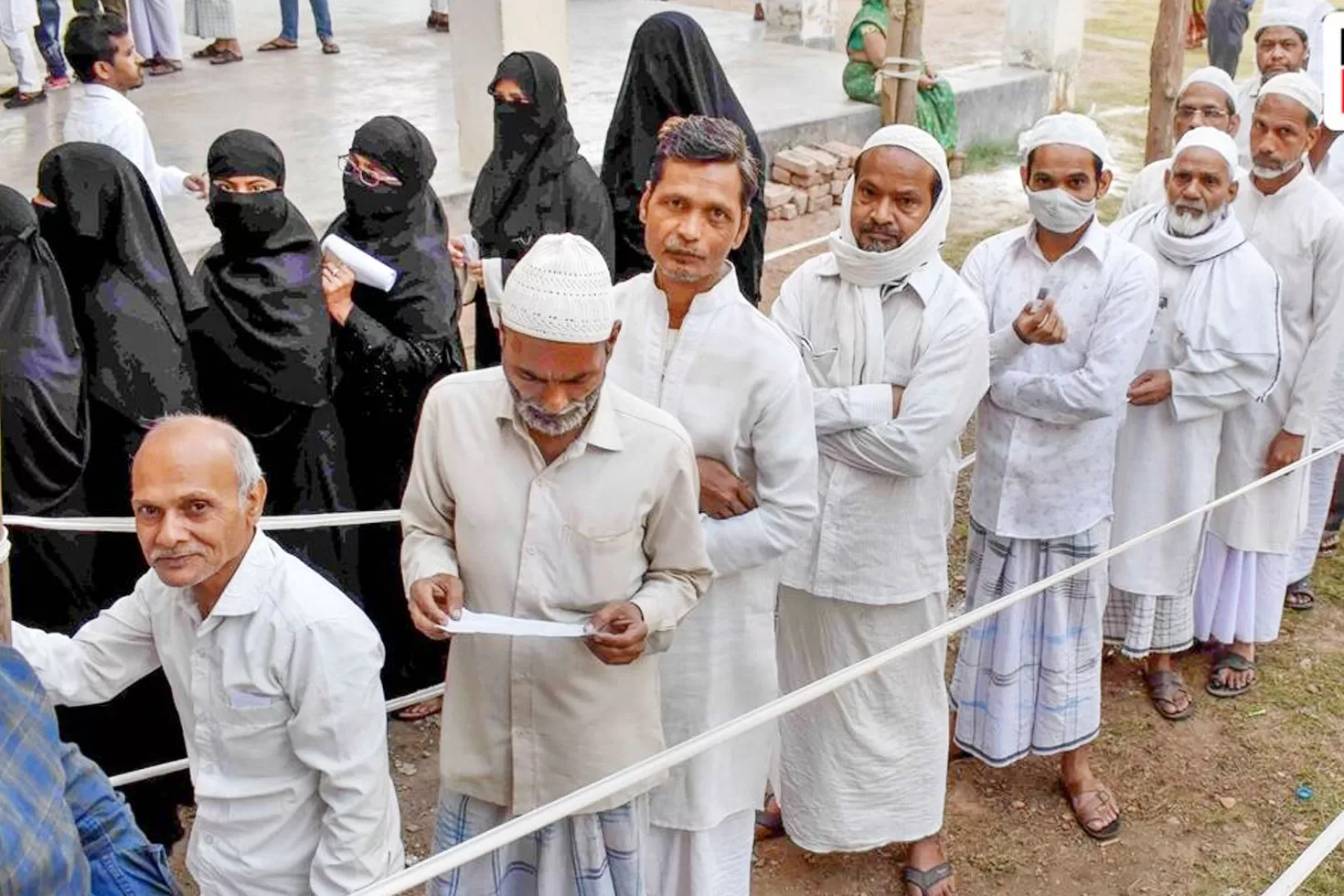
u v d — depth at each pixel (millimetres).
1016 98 11062
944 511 3295
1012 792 4102
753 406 2766
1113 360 3482
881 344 3129
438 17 12055
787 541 2787
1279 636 5000
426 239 4004
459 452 2443
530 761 2537
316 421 3729
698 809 2881
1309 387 4305
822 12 12391
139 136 5824
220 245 3697
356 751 2320
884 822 3477
